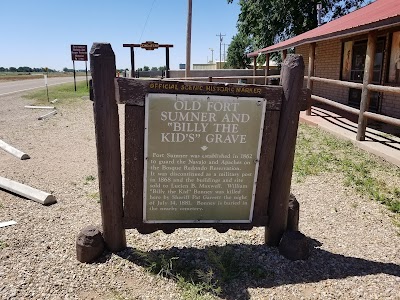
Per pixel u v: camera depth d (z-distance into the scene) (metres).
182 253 3.27
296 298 2.70
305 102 3.02
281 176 3.14
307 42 10.70
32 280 2.83
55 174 5.69
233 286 2.83
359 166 5.96
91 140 8.42
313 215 4.20
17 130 9.49
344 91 12.91
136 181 3.07
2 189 4.94
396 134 8.06
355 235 3.71
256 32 27.67
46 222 3.92
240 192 3.18
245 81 23.77
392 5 8.77
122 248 3.25
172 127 2.96
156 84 2.86
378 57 10.63
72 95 21.09
